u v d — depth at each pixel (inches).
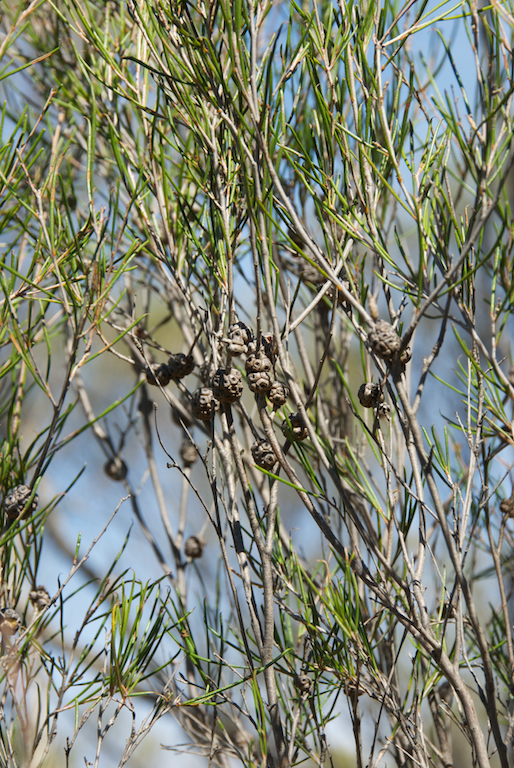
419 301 67.4
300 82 69.1
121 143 70.2
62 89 73.4
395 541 73.5
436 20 68.0
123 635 68.6
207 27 68.3
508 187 71.6
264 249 67.7
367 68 68.0
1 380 72.4
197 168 69.8
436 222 68.6
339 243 68.6
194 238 69.4
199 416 69.3
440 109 68.5
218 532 68.5
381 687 68.8
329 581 69.6
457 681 67.3
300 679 69.3
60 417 69.6
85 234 69.9
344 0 68.4
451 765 69.9
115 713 68.6
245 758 70.0
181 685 72.2
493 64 67.5
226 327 70.4
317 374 68.1
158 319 123.3
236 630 72.1
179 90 69.1
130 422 74.2
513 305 68.6
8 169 70.2
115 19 73.1
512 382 70.6
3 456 70.2
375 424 67.9
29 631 68.6
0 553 69.9
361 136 68.1
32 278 70.5
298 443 68.6
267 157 67.4
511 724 67.6
